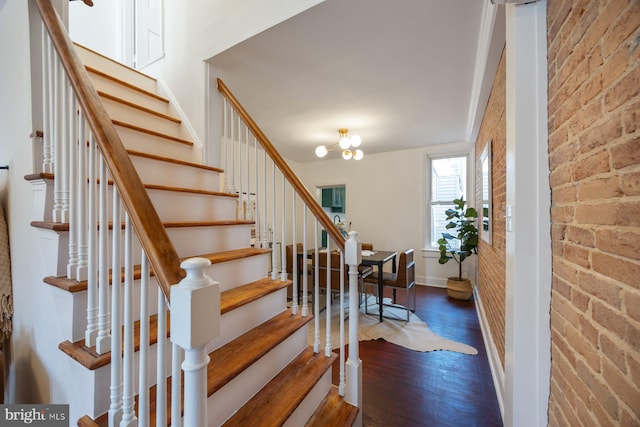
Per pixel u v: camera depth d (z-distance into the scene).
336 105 2.97
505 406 1.37
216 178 2.25
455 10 1.63
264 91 2.67
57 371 1.19
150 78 2.63
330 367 1.64
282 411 1.20
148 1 2.96
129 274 0.84
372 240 5.22
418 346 2.51
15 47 1.48
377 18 1.72
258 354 1.30
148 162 1.82
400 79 2.44
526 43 1.12
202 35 2.27
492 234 2.32
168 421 0.95
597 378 0.79
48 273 1.24
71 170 1.14
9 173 1.54
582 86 0.87
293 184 1.75
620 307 0.70
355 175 5.41
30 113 1.37
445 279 4.57
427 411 1.70
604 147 0.77
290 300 3.80
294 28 1.83
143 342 0.81
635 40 0.65
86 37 3.27
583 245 0.86
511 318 1.18
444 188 4.72
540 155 1.10
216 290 0.68
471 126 3.24
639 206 0.65
